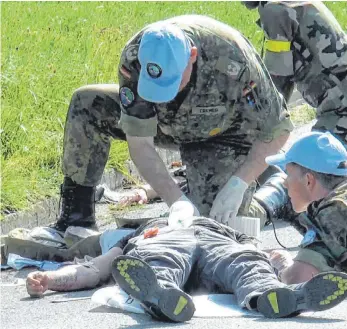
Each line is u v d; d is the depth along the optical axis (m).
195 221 12.45
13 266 14.42
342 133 16.42
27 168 18.33
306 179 11.92
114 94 14.88
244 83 13.89
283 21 16.25
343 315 10.94
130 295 10.72
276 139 14.35
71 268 12.85
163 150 20.41
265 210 15.55
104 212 17.73
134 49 13.52
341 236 11.54
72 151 15.07
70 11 26.28
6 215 16.72
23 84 20.67
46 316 11.63
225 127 14.34
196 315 11.01
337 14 31.94
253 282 11.17
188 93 13.78
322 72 16.41
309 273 11.55
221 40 13.75
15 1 26.03
